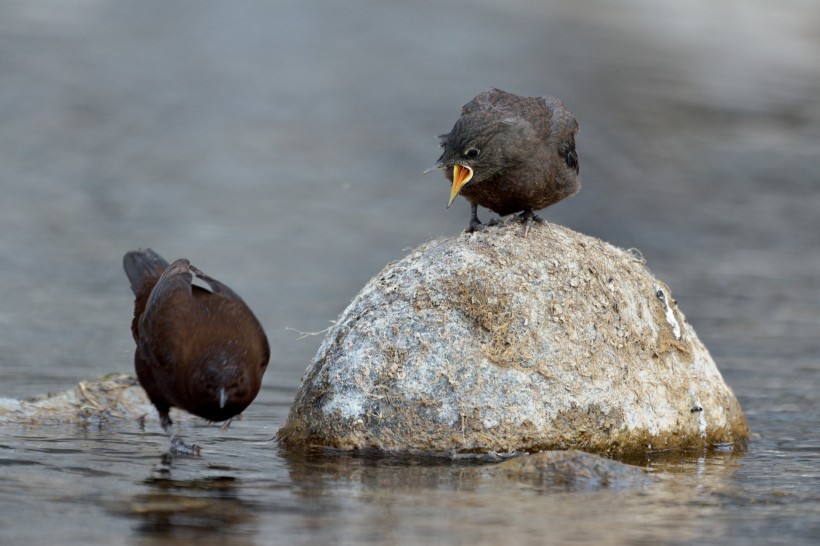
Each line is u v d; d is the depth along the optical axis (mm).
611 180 25125
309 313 16562
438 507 8023
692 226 22562
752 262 20500
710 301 18078
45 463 9219
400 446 9555
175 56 32969
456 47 36344
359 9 40344
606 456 9797
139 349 9773
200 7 38875
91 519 7598
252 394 9438
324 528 7480
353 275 18750
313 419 9922
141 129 26562
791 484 9102
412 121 28672
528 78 33094
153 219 21172
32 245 19266
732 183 25469
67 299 16750
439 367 9609
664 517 7965
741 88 33875
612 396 9836
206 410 9383
